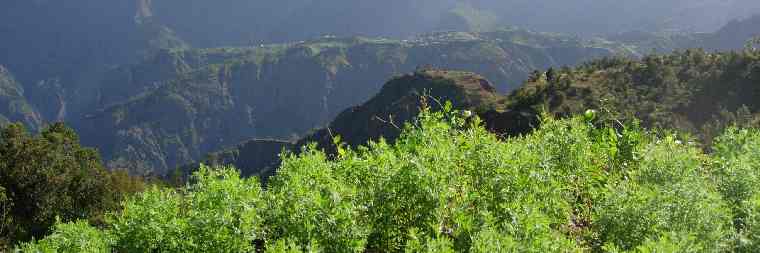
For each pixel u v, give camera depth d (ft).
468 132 21.80
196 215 15.66
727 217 15.19
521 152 18.49
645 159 20.35
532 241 12.70
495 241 12.34
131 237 17.26
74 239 21.16
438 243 12.48
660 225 14.51
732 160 19.58
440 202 14.90
